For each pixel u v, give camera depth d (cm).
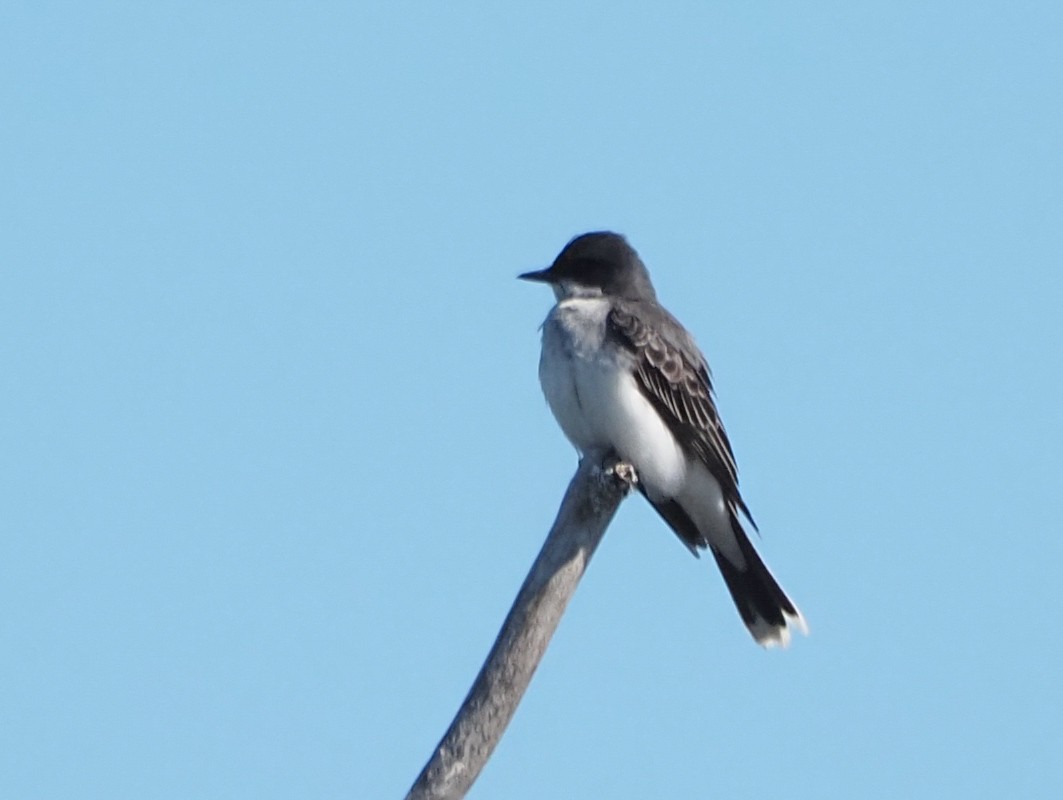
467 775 909
